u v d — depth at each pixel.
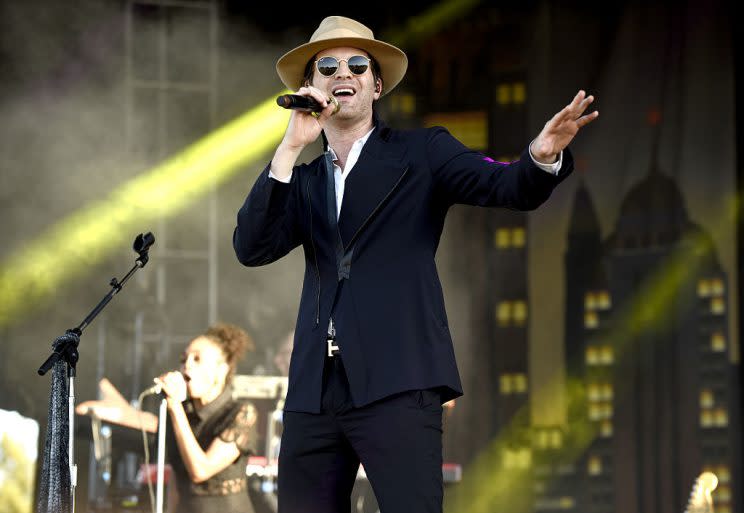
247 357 21.86
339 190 6.18
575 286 21.33
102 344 20.95
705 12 20.86
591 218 21.39
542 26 22.00
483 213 21.86
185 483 11.76
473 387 21.56
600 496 20.73
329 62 6.23
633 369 20.86
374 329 5.85
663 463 20.31
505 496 21.08
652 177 21.08
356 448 5.88
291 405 6.03
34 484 18.44
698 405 20.25
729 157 20.59
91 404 12.34
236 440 11.59
